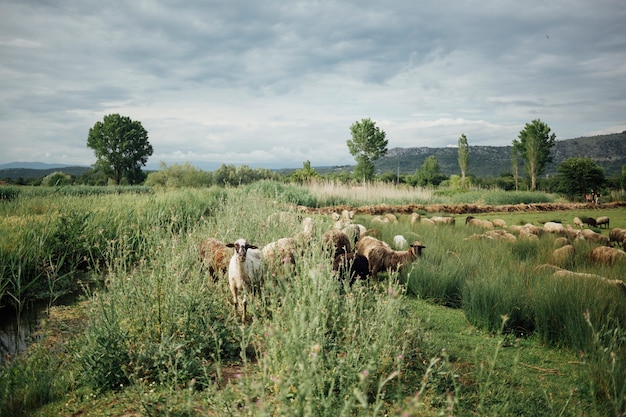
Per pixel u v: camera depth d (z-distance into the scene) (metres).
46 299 8.71
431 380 4.82
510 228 19.56
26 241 9.92
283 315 5.86
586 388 5.02
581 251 12.46
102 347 5.12
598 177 44.94
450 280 8.91
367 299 6.70
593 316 6.38
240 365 5.43
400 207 27.73
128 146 70.56
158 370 4.91
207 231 11.49
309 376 3.34
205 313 6.25
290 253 8.32
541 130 64.56
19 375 5.00
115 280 6.34
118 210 14.03
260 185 28.92
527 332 7.07
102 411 4.45
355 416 4.08
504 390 4.93
